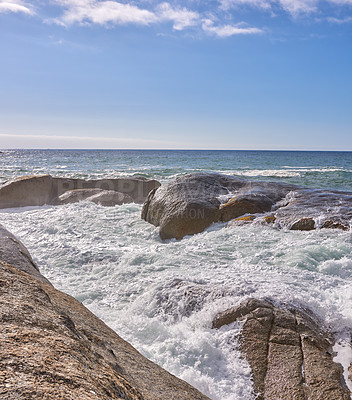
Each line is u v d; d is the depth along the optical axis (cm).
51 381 112
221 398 316
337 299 477
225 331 408
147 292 510
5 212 1195
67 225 963
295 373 338
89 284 586
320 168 4453
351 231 742
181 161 5797
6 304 174
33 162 5544
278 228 812
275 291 470
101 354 182
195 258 670
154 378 210
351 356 365
